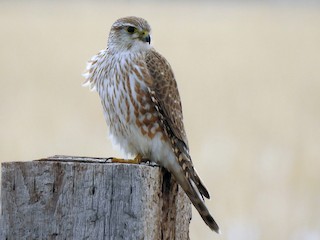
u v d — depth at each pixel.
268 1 49.38
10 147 14.54
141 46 7.45
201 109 18.39
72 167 5.43
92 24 32.62
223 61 26.62
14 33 29.41
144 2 45.97
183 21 36.34
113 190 5.38
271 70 25.22
